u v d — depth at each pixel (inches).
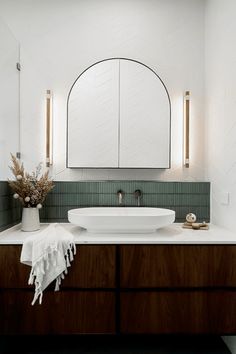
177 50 74.4
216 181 68.9
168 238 54.4
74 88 72.5
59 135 73.6
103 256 52.8
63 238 52.2
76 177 73.7
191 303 53.1
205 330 53.0
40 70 73.4
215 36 68.4
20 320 52.4
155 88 73.2
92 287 52.7
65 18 73.8
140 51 74.1
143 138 72.8
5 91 64.7
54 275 50.6
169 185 73.1
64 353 59.2
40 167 73.1
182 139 74.4
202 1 74.0
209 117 72.4
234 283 53.4
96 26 73.8
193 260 53.1
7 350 60.2
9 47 67.4
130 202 72.7
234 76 58.9
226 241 53.3
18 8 73.3
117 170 73.9
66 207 72.5
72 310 52.7
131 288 52.9
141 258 52.9
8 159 66.1
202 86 73.9
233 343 59.0
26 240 51.5
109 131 72.6
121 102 72.9
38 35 73.4
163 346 62.0
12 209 66.2
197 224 64.1
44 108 73.5
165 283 52.9
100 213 68.4
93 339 64.4
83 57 73.9
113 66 72.9
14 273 52.4
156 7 74.0
